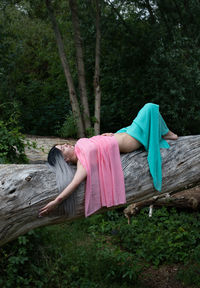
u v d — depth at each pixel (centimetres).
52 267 429
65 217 332
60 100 1173
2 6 1124
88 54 1083
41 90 1276
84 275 433
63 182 323
